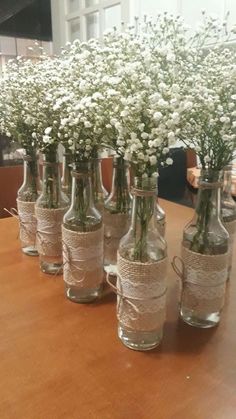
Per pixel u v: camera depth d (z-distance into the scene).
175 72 0.62
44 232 0.96
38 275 1.00
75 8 2.89
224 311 0.84
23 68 0.90
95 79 0.62
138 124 0.54
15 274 1.00
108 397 0.59
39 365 0.66
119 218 0.92
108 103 0.58
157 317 0.70
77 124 0.65
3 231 1.31
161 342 0.73
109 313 0.83
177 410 0.56
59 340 0.73
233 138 0.59
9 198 1.73
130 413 0.56
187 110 0.55
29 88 0.79
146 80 0.54
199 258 0.73
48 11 3.22
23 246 1.13
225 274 0.75
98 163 0.97
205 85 0.61
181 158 2.67
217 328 0.78
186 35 0.70
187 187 2.60
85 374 0.64
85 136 0.69
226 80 0.60
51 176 0.94
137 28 0.77
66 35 3.03
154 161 0.56
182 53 0.65
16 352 0.69
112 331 0.76
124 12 2.47
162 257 0.69
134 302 0.69
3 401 0.58
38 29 3.22
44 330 0.76
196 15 2.12
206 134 0.63
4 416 0.55
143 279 0.67
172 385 0.61
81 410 0.56
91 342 0.72
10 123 0.89
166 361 0.67
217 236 0.73
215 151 0.66
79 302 0.87
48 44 3.23
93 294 0.87
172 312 0.83
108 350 0.70
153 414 0.56
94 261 0.85
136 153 0.57
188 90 0.58
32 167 1.05
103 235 0.89
